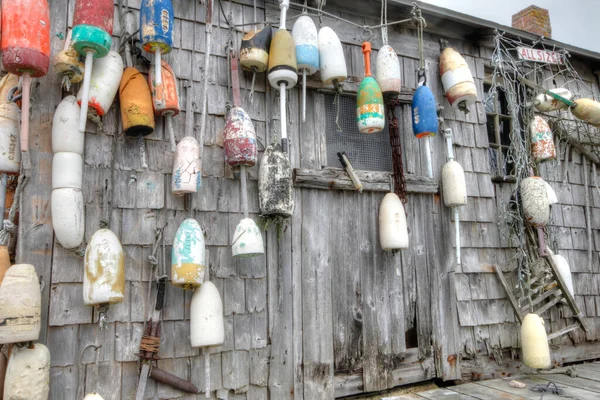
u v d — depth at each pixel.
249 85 3.25
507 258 4.04
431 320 3.59
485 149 4.14
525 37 4.43
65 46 2.56
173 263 2.63
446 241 3.76
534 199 3.91
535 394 3.22
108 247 2.45
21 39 2.30
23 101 2.38
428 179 3.72
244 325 2.94
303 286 3.17
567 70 4.82
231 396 2.84
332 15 3.42
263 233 3.10
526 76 4.56
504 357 3.87
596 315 4.47
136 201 2.76
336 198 3.41
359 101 3.33
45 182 2.55
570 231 4.52
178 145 2.81
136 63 2.91
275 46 3.10
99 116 2.67
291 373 3.03
